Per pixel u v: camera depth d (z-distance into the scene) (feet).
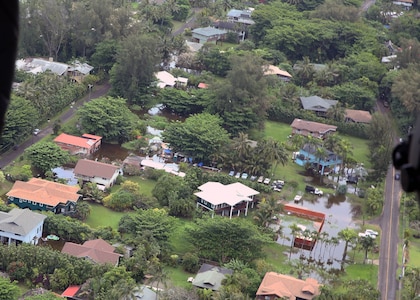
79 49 350.23
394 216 239.91
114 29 349.61
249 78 295.69
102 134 271.08
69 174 238.07
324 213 237.45
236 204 225.35
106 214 215.92
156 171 246.47
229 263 185.88
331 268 200.64
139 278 174.29
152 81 317.63
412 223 234.38
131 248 187.83
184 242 200.03
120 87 313.53
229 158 257.96
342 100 341.00
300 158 270.46
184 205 216.33
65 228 195.42
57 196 210.79
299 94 336.70
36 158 235.61
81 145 258.57
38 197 207.92
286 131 309.42
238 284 174.70
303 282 177.58
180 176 242.37
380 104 353.72
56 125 270.67
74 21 349.00
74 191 216.33
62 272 169.48
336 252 209.26
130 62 309.83
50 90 287.07
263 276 182.70
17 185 212.23
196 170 245.86
